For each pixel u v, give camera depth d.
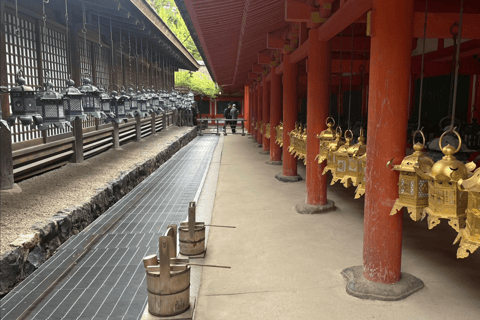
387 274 2.95
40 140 6.38
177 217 5.38
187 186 7.61
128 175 7.14
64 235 4.38
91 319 2.75
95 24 8.43
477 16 3.38
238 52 8.84
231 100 36.75
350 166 3.76
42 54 6.49
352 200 5.94
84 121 8.59
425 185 2.62
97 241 4.41
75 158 7.76
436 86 8.16
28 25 6.08
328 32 4.57
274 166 9.66
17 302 3.01
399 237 2.94
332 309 2.76
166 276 2.64
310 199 5.34
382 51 2.78
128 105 6.45
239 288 3.12
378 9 2.77
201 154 12.72
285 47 7.30
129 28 9.04
